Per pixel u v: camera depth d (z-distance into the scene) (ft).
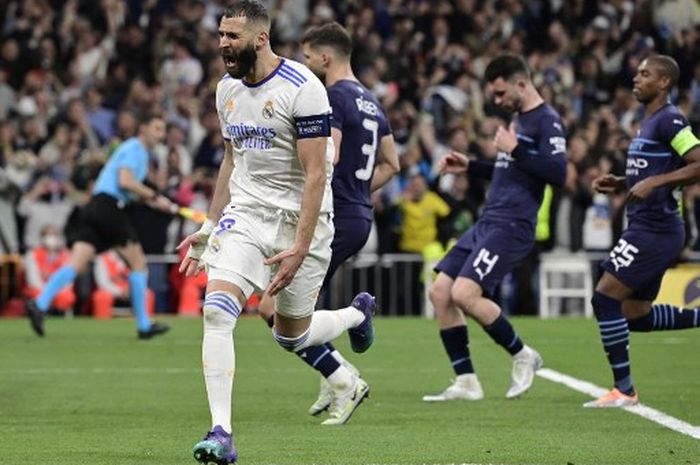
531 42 276.21
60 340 169.89
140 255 171.01
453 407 106.83
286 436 88.84
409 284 216.74
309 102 76.69
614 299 107.14
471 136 246.27
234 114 78.33
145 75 263.29
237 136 78.54
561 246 219.41
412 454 80.12
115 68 260.01
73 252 171.32
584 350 155.84
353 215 103.81
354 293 216.95
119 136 225.35
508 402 110.22
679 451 81.25
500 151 112.27
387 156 108.06
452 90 253.65
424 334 178.50
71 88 254.88
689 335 178.29
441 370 136.26
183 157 235.20
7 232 220.64
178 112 246.68
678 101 246.06
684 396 112.98
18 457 79.20
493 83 113.50
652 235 106.52
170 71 259.60
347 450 81.92
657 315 112.16
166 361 144.36
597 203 219.41
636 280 106.73
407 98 255.70
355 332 93.30
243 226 77.20
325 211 80.59
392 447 83.35
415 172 222.28
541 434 89.71
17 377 128.47
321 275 81.46
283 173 78.07
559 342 165.58
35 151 234.17
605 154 222.48
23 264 218.18
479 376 131.54
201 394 115.44
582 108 257.55
